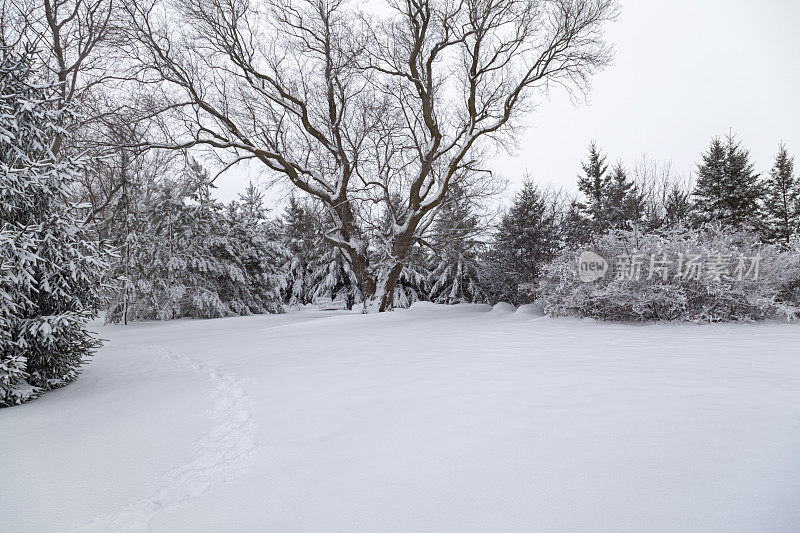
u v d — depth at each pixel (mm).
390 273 19328
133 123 17766
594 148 37969
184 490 2955
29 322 6500
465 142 18250
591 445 3086
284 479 2955
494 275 22266
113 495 2969
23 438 4344
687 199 32312
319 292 37938
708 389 4305
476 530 2205
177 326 17578
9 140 6473
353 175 21281
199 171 22578
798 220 37969
